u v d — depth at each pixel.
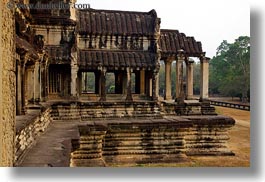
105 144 19.00
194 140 21.08
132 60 25.80
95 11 27.58
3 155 7.86
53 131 16.83
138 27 26.95
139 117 24.58
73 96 24.48
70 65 24.41
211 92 69.75
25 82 16.55
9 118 8.52
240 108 50.38
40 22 24.06
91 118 23.67
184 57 29.12
